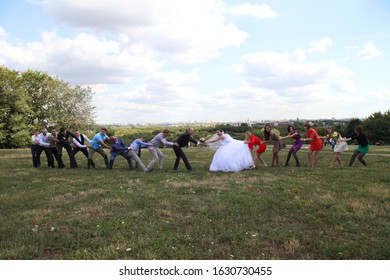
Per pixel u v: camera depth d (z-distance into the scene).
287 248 5.11
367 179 10.73
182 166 15.80
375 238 5.52
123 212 7.12
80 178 11.75
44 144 15.02
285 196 8.35
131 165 14.36
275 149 14.77
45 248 5.22
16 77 53.47
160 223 6.28
